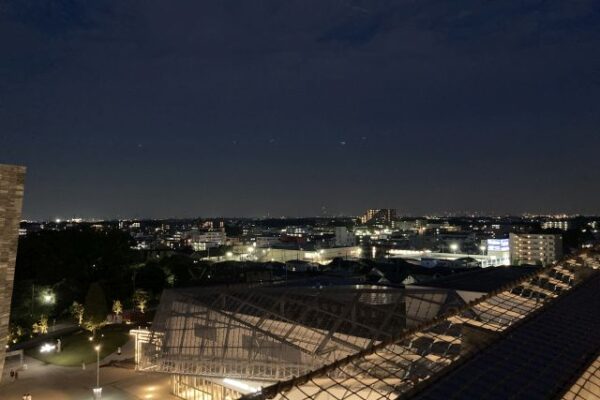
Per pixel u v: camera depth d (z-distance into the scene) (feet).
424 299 216.33
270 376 188.96
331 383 101.14
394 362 119.24
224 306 223.51
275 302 217.36
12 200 146.82
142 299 433.07
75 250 512.63
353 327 192.54
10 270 146.00
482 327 128.06
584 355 97.09
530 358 93.40
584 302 134.51
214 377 201.98
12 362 287.28
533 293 175.11
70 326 382.42
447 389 79.87
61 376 263.70
